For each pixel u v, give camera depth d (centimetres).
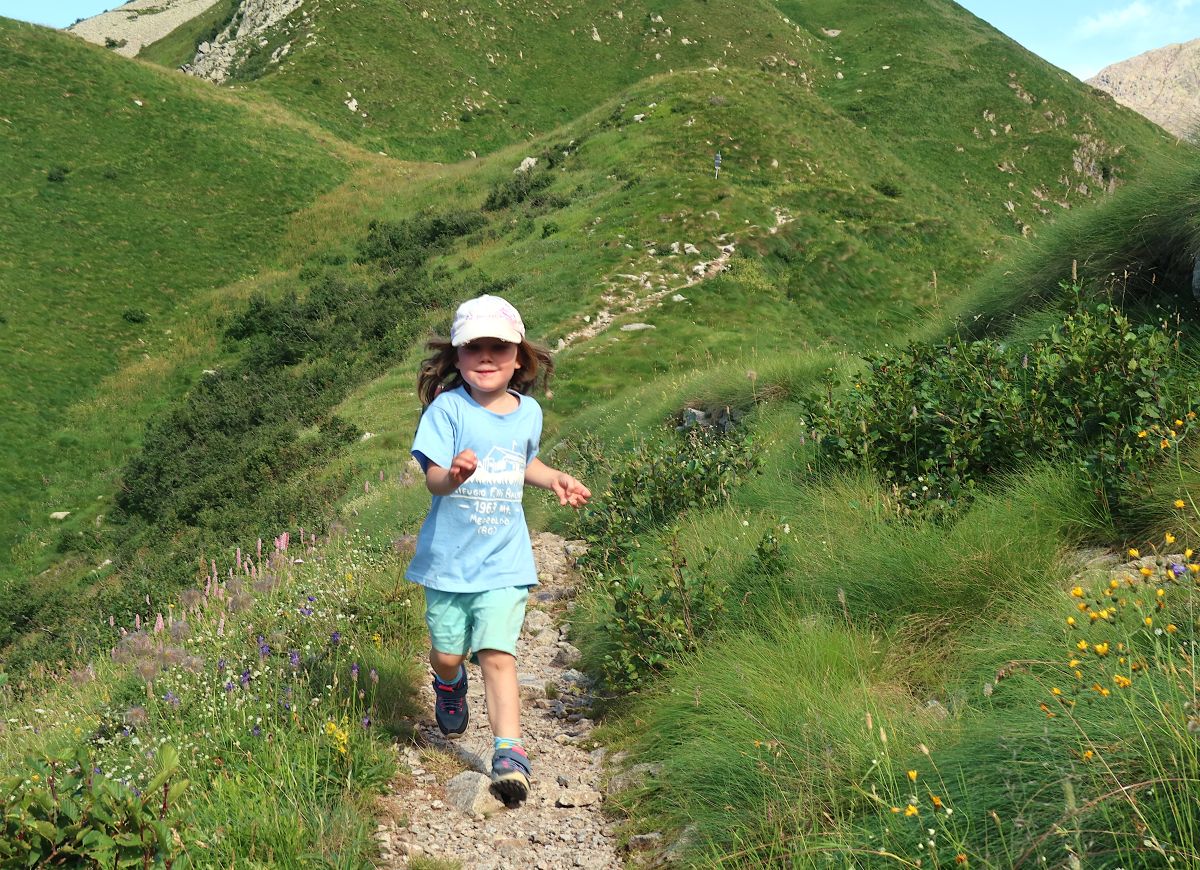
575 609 626
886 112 8850
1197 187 696
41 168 5488
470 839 332
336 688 426
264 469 2836
